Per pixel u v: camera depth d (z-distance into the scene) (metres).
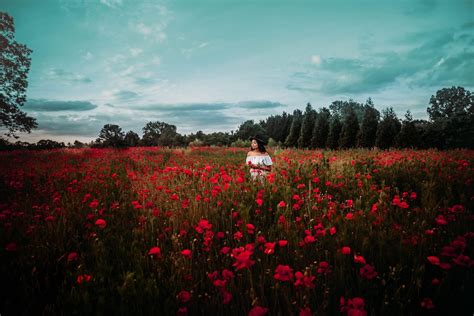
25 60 25.53
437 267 2.32
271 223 3.49
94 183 6.09
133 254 2.61
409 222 3.14
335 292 2.11
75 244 3.05
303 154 12.32
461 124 19.59
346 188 4.68
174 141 36.34
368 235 2.76
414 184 5.39
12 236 3.01
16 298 2.15
